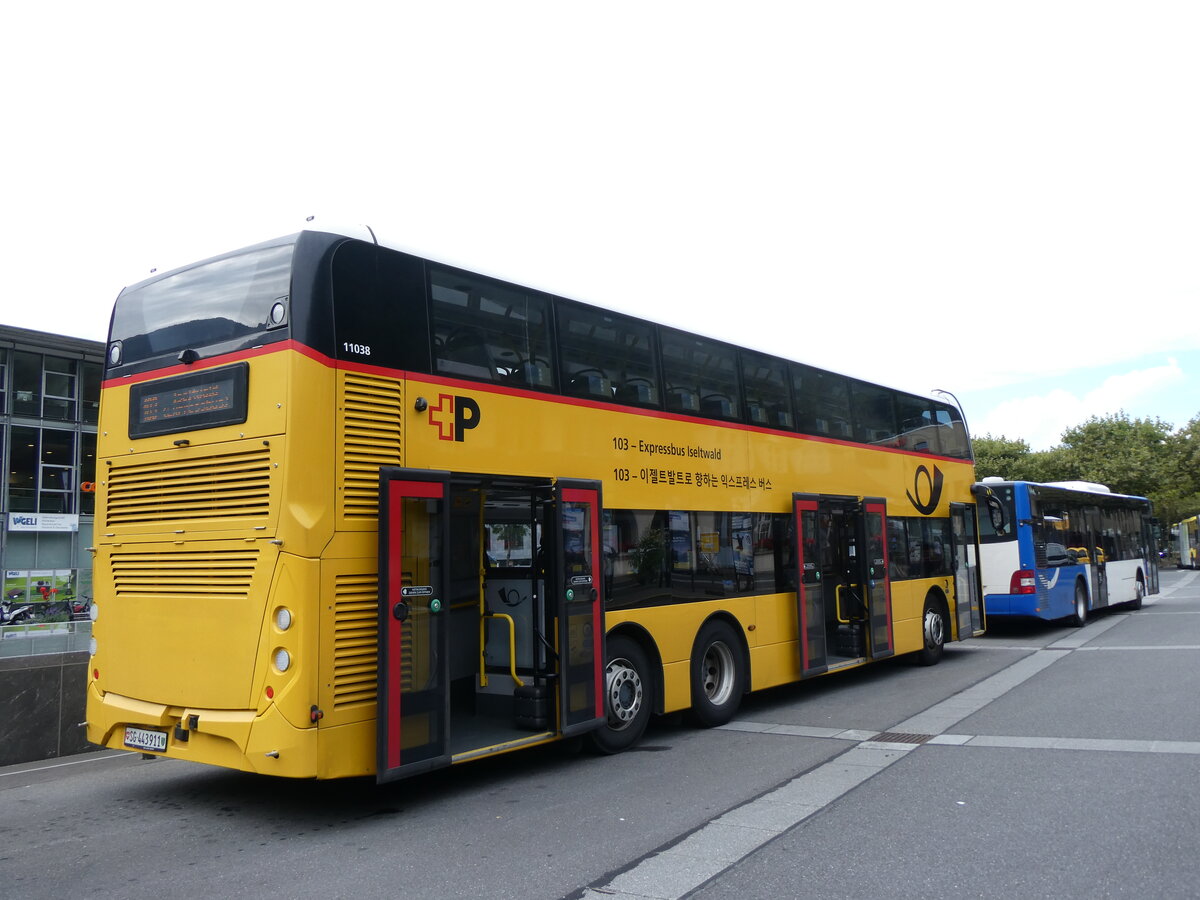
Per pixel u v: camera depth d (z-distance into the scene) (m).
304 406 5.93
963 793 6.42
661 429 9.02
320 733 5.77
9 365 34.28
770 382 10.84
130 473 6.88
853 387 12.55
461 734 7.29
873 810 6.08
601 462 8.25
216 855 5.60
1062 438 62.72
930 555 13.98
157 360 6.81
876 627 11.99
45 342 34.75
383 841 5.80
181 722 6.24
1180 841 5.23
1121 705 9.55
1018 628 19.39
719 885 4.77
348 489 6.10
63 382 35.62
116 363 7.19
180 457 6.50
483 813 6.40
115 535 6.94
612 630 8.20
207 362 6.44
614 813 6.25
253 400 6.11
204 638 6.20
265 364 6.09
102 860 5.54
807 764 7.52
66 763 8.56
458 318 7.09
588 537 7.84
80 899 4.86
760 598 10.20
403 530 6.23
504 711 7.84
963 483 15.44
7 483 33.91
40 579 34.47
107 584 6.97
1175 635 16.17
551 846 5.55
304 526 5.82
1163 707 9.32
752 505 10.24
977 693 10.87
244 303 6.35
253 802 6.93
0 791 7.41
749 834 5.62
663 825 5.90
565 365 8.03
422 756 6.25
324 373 6.05
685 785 6.96
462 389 7.00
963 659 14.40
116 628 6.86
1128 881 4.65
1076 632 17.84
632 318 8.91
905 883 4.72
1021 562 16.98
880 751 7.91
